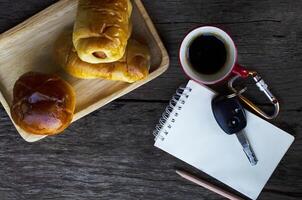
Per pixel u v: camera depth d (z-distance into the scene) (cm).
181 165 95
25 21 91
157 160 95
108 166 96
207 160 94
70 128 95
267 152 93
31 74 86
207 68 89
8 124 95
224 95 92
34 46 92
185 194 96
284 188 95
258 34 92
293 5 91
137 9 90
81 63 85
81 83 92
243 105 94
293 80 93
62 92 85
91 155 95
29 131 86
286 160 94
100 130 95
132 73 86
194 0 91
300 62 92
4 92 92
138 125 94
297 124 93
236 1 91
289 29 92
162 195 96
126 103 94
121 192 96
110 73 86
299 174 94
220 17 92
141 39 91
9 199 96
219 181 95
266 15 91
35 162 96
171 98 94
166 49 92
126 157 95
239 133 92
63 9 91
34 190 96
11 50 92
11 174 96
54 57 91
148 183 96
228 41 87
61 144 95
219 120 91
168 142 94
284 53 92
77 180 96
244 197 95
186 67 88
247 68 93
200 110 93
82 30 79
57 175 96
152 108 94
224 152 94
